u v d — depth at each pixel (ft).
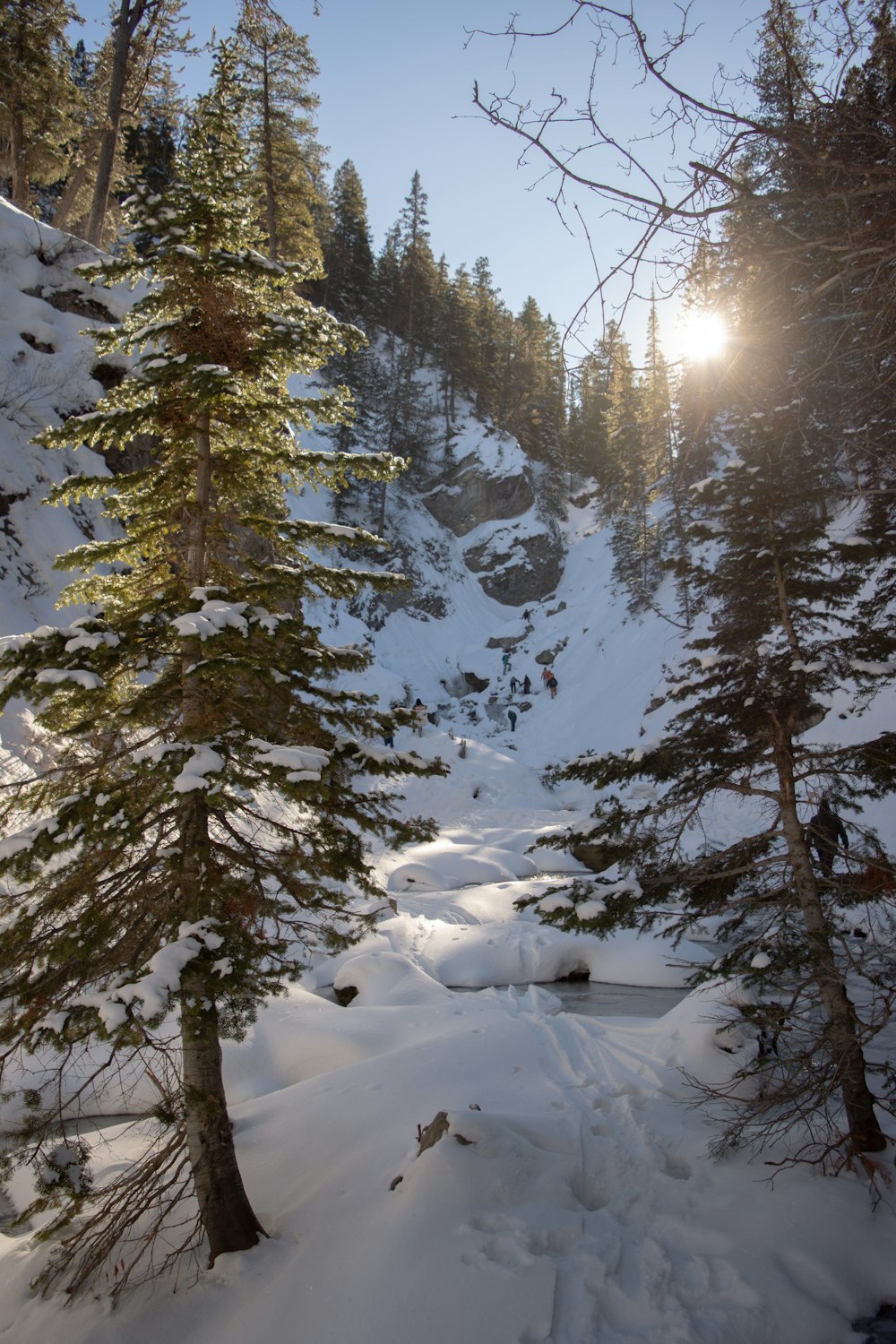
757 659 23.79
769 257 12.93
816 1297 17.53
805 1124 23.44
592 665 165.07
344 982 44.32
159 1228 20.10
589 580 219.20
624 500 196.24
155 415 21.33
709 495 24.81
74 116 112.37
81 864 18.34
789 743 23.72
